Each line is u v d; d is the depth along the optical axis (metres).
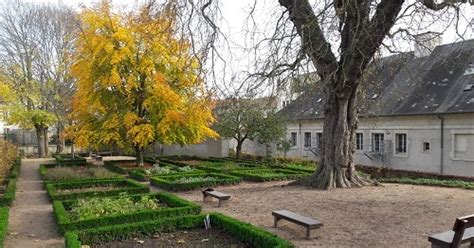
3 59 32.28
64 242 7.12
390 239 6.91
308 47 10.73
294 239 6.98
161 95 18.94
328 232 7.42
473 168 18.48
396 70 24.38
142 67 19.16
